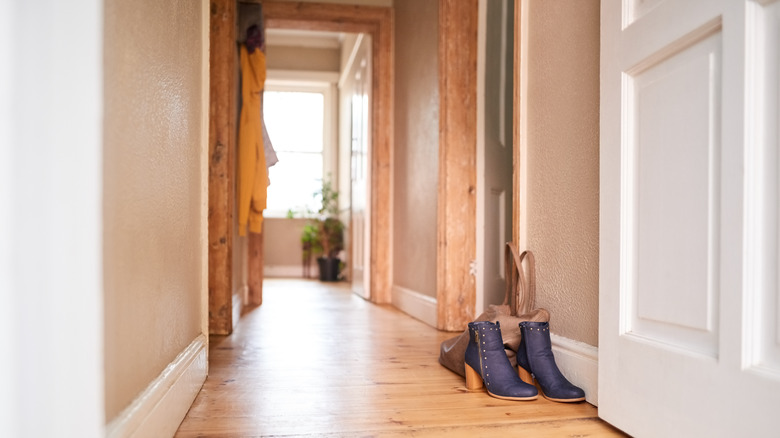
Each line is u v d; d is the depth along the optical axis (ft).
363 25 15.06
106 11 2.89
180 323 5.19
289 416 5.10
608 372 4.88
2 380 2.55
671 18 4.16
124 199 3.28
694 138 3.94
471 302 10.20
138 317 3.67
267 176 12.98
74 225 2.72
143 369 3.81
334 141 25.50
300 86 25.67
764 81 3.36
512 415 5.16
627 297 4.69
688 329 3.99
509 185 10.47
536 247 6.71
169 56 4.56
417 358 7.76
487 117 10.28
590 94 5.65
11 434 2.56
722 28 3.63
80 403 2.75
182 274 5.27
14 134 2.54
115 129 3.08
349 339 9.28
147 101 3.83
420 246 11.93
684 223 4.02
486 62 10.30
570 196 6.00
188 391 5.22
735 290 3.47
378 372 6.90
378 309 13.56
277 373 6.82
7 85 2.53
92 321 2.77
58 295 2.68
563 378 5.77
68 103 2.70
